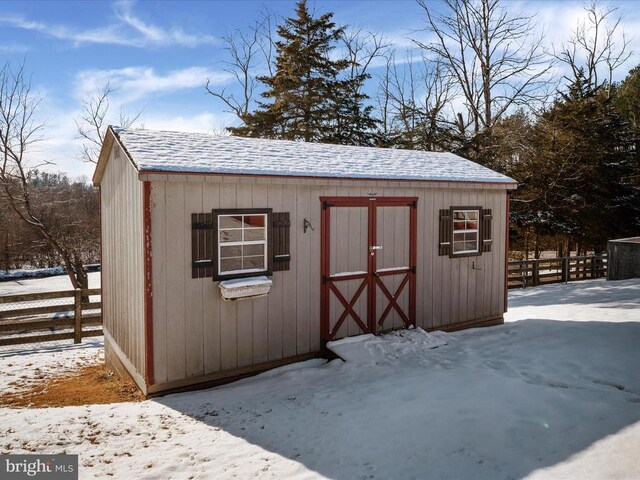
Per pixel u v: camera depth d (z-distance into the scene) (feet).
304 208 22.93
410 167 28.48
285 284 22.44
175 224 19.16
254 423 15.57
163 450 13.70
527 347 23.54
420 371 20.54
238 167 20.44
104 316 29.07
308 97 79.61
